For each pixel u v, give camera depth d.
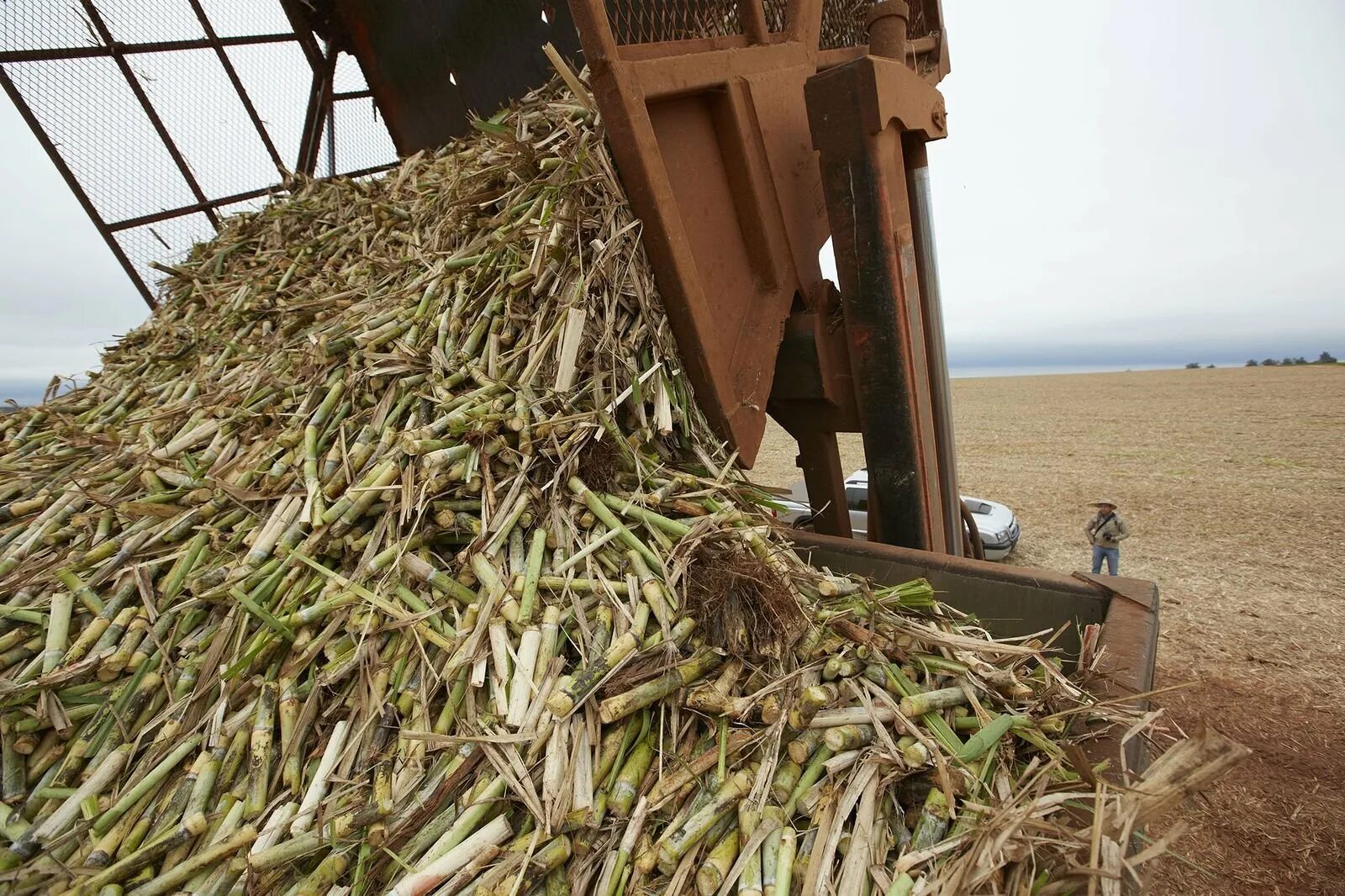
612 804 1.33
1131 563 8.53
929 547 2.74
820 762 1.41
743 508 2.10
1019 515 11.41
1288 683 5.14
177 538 1.90
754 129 2.41
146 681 1.55
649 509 1.88
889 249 2.40
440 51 4.18
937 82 4.03
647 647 1.51
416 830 1.26
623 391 2.09
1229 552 8.81
